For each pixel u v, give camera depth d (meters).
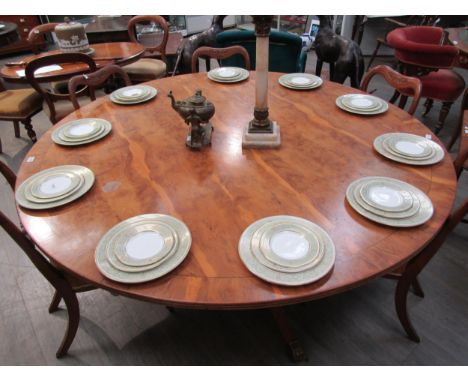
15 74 2.22
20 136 2.95
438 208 0.96
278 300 0.74
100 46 2.80
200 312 1.53
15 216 2.09
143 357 1.38
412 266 1.18
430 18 3.73
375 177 1.07
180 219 0.96
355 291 1.59
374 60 4.43
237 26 5.48
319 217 0.95
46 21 4.68
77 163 1.21
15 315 1.54
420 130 1.35
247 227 0.91
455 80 2.52
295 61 2.86
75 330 1.33
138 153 1.26
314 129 1.38
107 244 0.86
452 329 1.43
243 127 1.42
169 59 3.55
